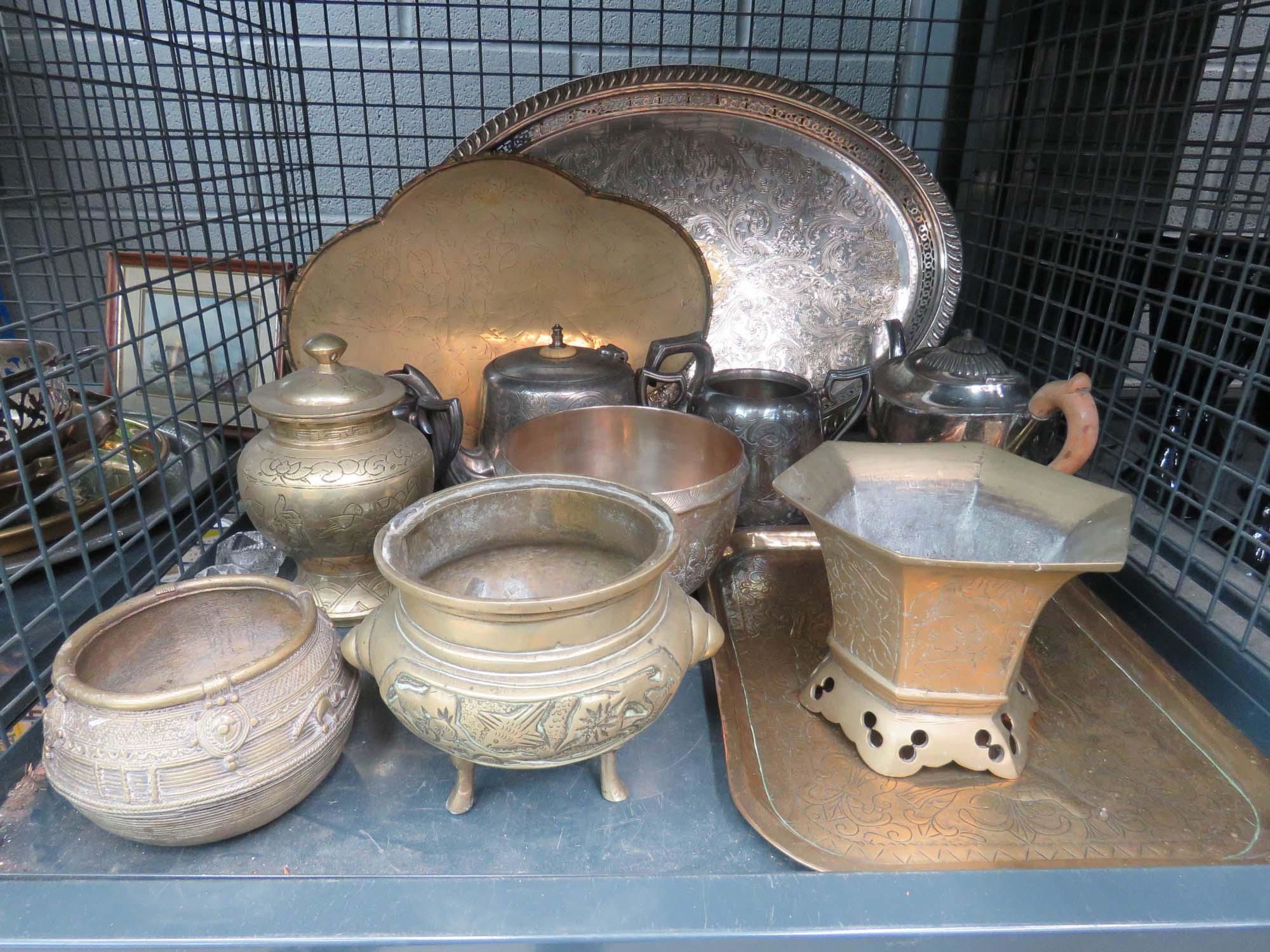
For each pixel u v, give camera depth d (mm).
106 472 828
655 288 928
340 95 1151
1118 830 516
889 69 1123
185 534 808
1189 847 503
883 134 941
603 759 536
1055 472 592
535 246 914
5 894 438
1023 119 992
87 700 455
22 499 710
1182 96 874
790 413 783
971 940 428
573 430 753
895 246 980
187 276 1000
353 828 519
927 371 772
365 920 427
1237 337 773
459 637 448
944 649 529
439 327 927
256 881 448
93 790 456
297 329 895
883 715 563
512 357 802
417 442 685
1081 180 959
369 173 1131
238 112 1154
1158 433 766
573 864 495
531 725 446
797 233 986
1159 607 738
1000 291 1091
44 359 719
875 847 499
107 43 1110
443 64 1133
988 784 555
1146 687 653
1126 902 440
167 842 481
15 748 551
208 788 460
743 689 646
